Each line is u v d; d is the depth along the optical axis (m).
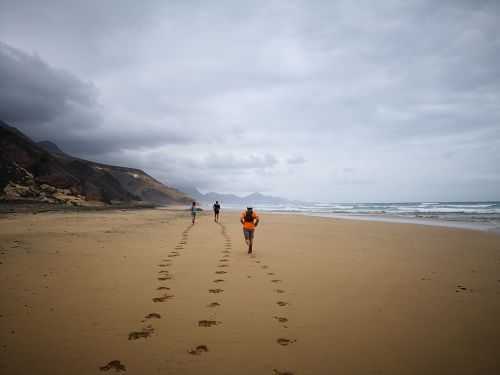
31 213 24.72
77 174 61.00
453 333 4.05
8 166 38.06
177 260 8.47
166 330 4.04
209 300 5.25
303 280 6.60
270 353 3.48
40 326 4.06
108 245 10.64
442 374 3.11
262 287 6.04
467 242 12.91
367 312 4.77
